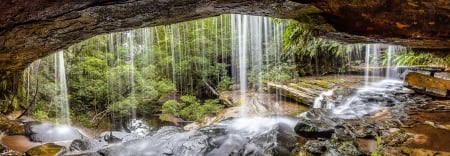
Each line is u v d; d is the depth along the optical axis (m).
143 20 3.07
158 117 10.70
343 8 2.73
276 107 9.09
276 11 3.03
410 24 2.67
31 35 2.62
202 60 11.66
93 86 9.84
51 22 2.45
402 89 7.04
